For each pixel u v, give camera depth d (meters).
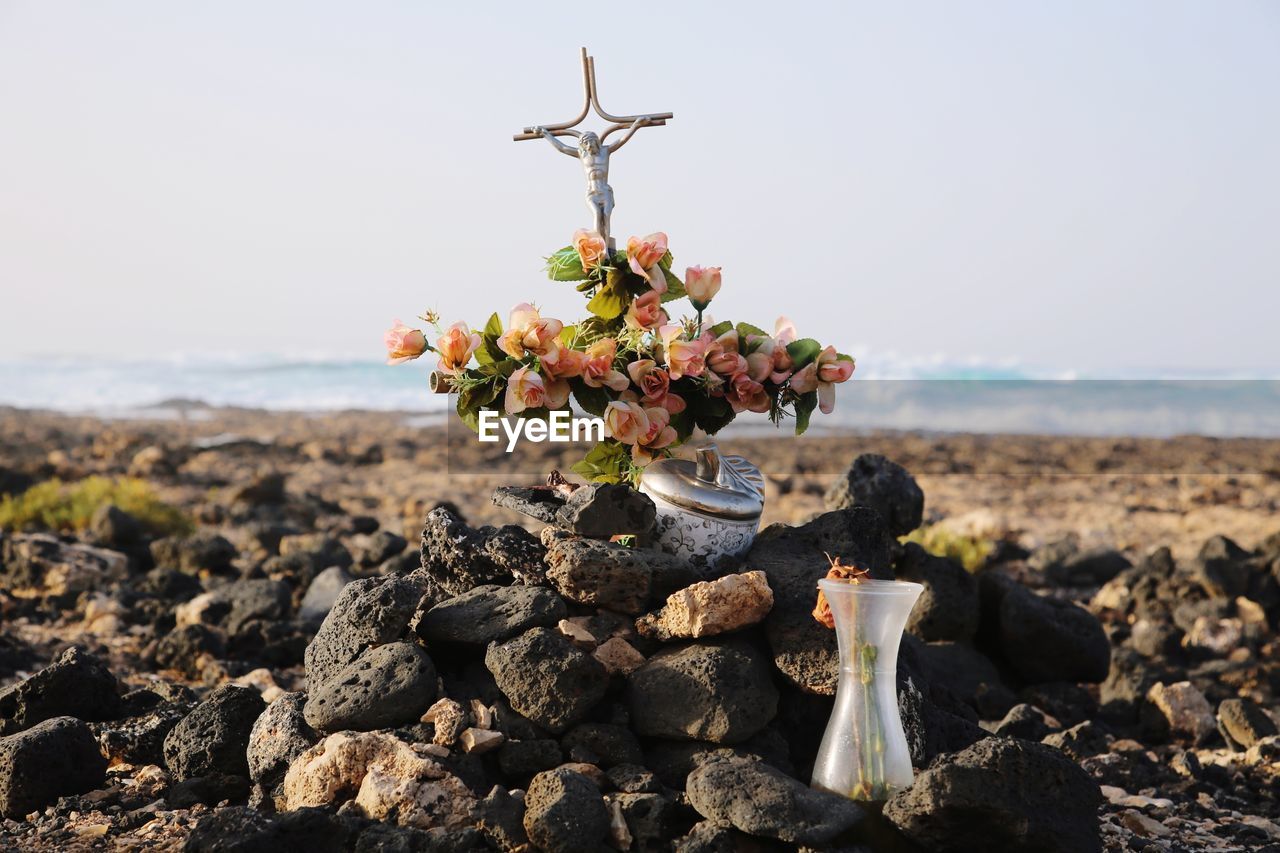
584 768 1.55
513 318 1.59
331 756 1.54
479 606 1.67
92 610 2.98
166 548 3.65
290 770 1.58
